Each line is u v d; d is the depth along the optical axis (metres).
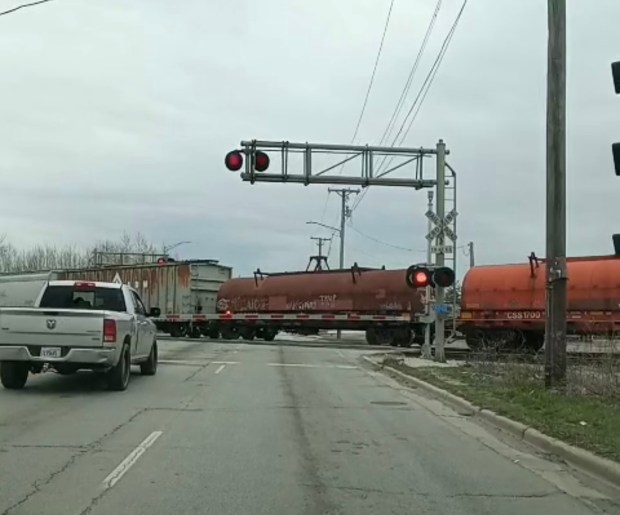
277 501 7.09
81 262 86.31
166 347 32.72
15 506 6.76
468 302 31.64
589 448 9.30
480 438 10.90
